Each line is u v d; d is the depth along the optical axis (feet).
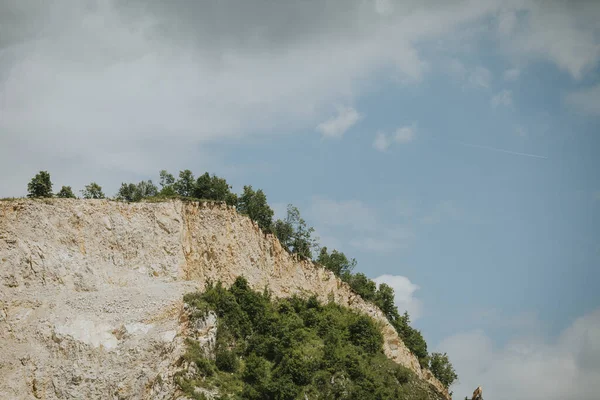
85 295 460.96
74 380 414.21
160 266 500.74
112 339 440.04
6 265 450.30
